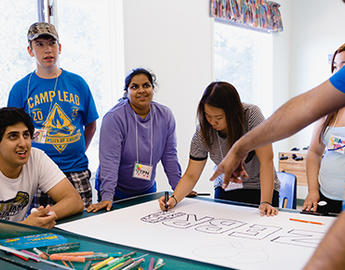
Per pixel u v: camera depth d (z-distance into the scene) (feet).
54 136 6.79
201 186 13.00
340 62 6.25
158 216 4.36
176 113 12.05
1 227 3.01
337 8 15.35
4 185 4.91
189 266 2.39
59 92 6.92
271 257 2.88
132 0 10.55
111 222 4.15
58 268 2.33
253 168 5.68
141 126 6.22
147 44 11.04
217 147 5.35
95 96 10.71
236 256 2.93
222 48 14.94
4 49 8.83
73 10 10.18
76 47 10.28
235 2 13.97
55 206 4.55
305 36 16.52
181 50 12.07
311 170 6.03
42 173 5.24
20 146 4.75
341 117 5.67
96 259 2.44
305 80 16.66
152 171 6.68
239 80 15.79
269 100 16.31
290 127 2.24
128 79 6.20
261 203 4.66
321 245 1.03
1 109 4.81
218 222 4.02
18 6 9.00
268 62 16.21
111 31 10.63
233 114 4.77
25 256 2.52
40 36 6.63
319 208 5.78
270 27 15.61
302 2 16.48
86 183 7.25
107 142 5.95
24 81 6.95
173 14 11.73
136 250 2.56
